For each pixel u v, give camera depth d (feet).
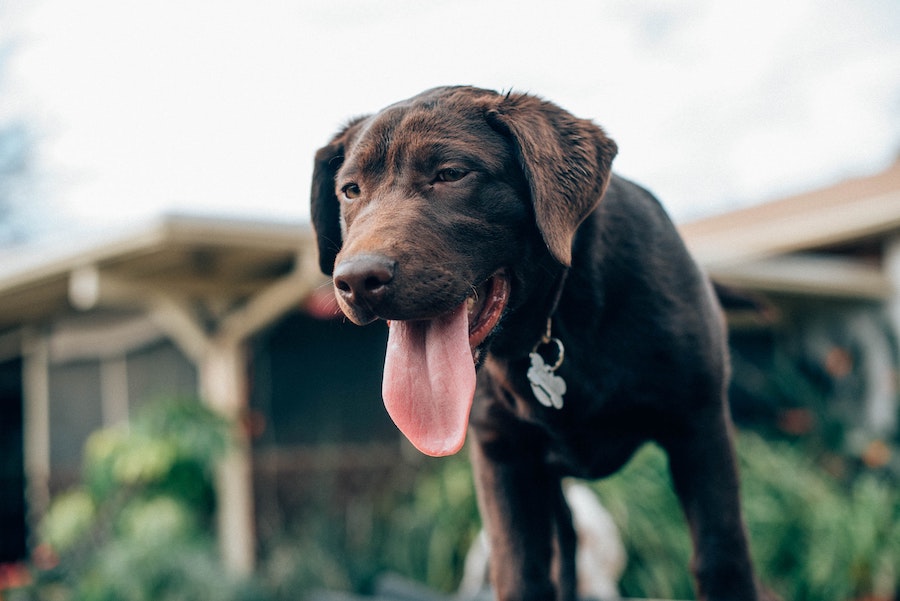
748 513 7.23
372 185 2.72
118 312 8.45
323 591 6.96
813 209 10.73
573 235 2.64
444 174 2.66
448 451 2.46
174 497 7.01
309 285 6.48
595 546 4.89
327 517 7.48
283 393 7.61
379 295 2.48
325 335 7.91
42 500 8.86
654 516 7.01
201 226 5.98
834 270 8.79
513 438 2.93
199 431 6.79
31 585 7.16
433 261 2.54
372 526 7.63
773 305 9.32
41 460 8.95
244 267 6.84
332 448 7.75
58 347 8.89
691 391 2.78
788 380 8.51
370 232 2.54
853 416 9.04
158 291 6.82
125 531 6.82
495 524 2.97
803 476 7.56
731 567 2.79
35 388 9.07
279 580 6.91
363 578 7.25
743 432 8.16
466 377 2.55
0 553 9.14
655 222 2.88
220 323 7.25
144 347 8.23
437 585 7.00
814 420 8.21
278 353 7.63
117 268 6.54
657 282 2.78
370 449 7.94
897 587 7.19
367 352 8.13
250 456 7.38
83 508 7.08
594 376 2.79
